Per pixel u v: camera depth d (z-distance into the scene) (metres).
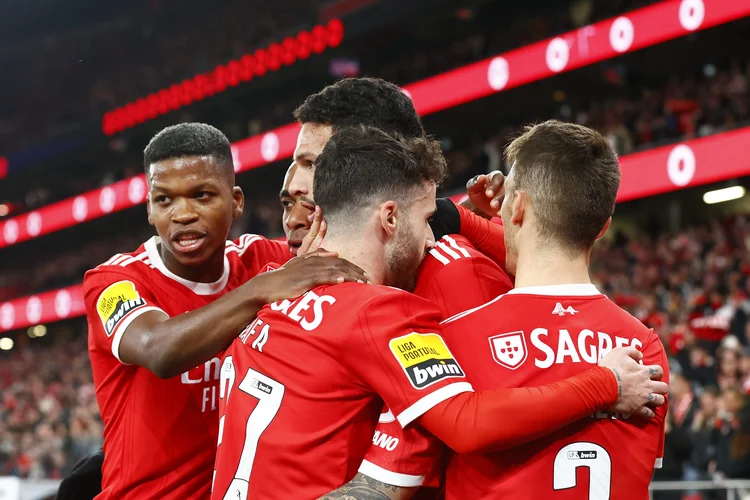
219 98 62.22
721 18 34.81
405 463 5.79
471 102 51.00
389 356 5.75
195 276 8.12
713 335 28.00
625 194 39.06
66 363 67.06
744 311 28.64
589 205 6.11
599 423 5.89
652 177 37.97
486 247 7.82
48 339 83.12
